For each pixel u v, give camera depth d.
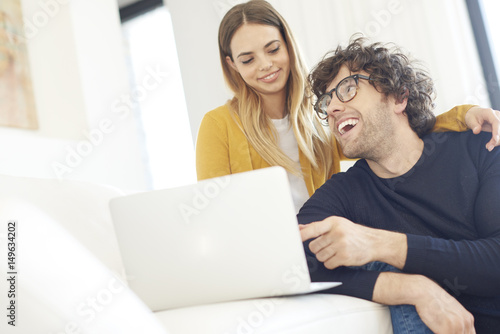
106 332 0.56
